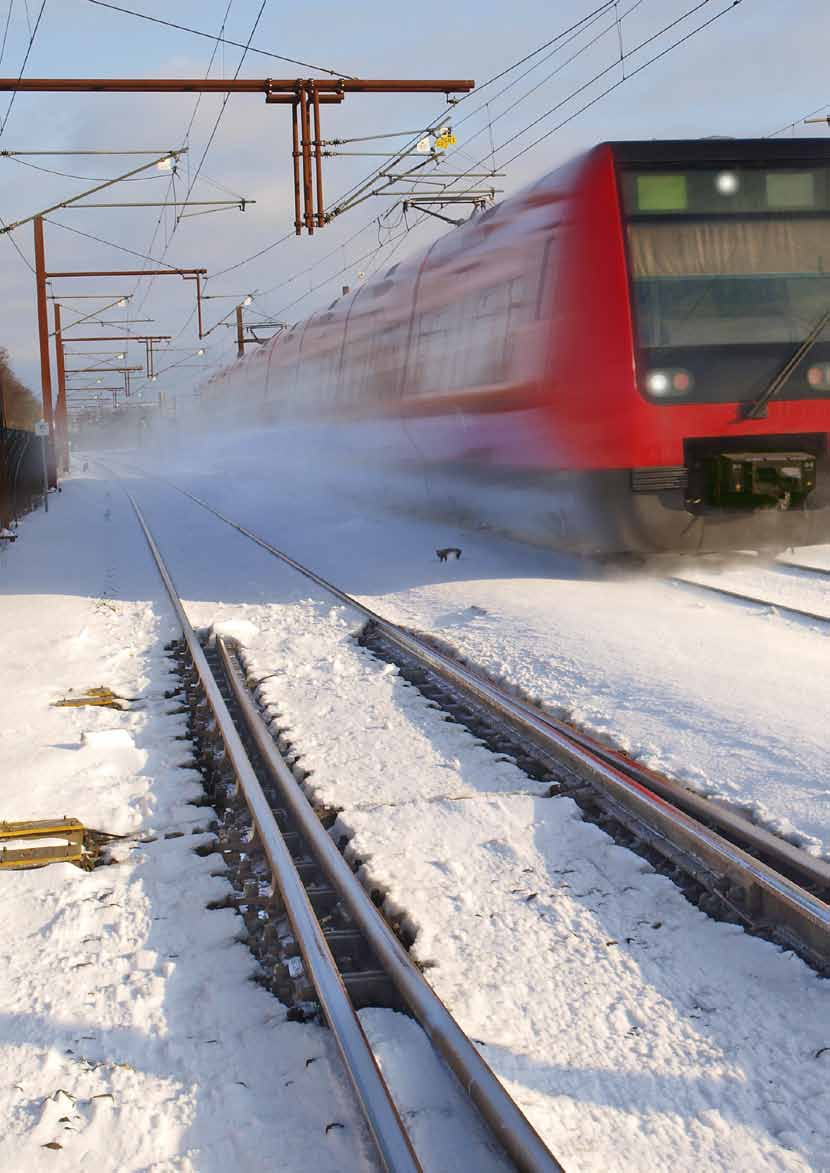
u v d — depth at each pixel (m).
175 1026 3.42
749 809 4.70
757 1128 2.81
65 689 8.25
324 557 15.60
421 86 16.23
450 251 15.46
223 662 8.72
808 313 10.77
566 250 11.10
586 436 10.90
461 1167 2.70
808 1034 3.21
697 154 10.75
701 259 10.69
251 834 4.91
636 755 5.62
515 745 6.13
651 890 4.16
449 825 4.90
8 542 19.52
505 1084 3.02
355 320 21.06
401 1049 3.19
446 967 3.68
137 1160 2.78
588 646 8.12
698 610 9.43
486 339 13.53
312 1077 3.11
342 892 4.13
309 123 16.38
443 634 9.34
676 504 10.80
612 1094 2.98
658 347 10.57
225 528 21.30
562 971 3.65
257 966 3.80
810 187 10.88
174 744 6.61
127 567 16.11
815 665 7.18
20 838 5.02
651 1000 3.45
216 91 15.95
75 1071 3.18
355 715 7.02
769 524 11.11
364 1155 2.75
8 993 3.65
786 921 3.80
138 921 4.17
